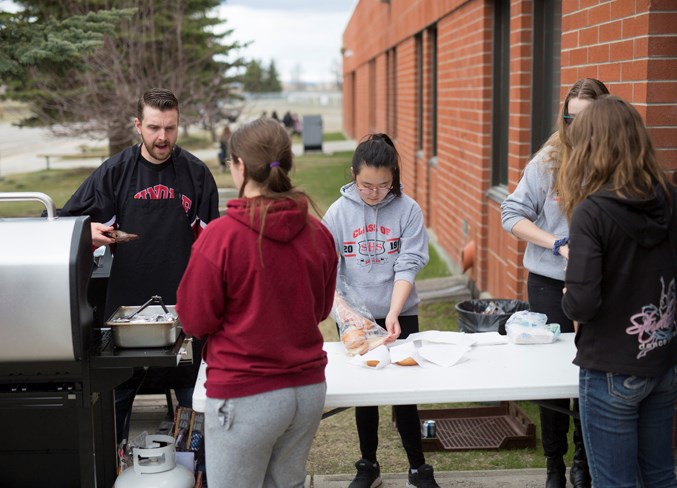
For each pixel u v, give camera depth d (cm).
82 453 290
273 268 232
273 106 8869
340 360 307
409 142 1316
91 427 289
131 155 347
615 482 255
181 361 306
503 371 289
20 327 263
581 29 437
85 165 2505
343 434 451
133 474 299
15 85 1708
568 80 459
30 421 308
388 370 293
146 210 345
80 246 268
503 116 698
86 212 342
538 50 576
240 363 234
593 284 239
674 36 357
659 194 244
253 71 3072
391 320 317
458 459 407
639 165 242
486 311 475
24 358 269
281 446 250
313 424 248
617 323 245
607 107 246
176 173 347
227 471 240
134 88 1655
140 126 338
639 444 263
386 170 313
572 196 258
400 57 1473
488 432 437
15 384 286
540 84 580
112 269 349
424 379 282
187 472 306
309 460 416
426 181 1141
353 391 270
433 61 1105
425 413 455
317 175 1911
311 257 241
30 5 1391
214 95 2036
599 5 411
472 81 757
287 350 236
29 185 1928
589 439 258
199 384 276
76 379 285
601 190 244
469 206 782
